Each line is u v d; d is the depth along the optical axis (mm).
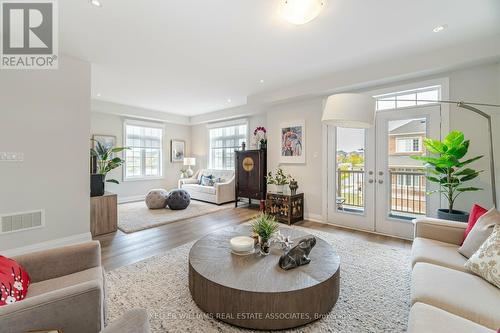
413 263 1769
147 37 2551
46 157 2816
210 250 2066
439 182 2764
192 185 6453
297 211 4340
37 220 2756
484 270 1392
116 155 6051
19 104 2635
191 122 7430
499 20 2256
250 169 5344
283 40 2631
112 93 4801
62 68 2928
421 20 2248
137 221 4145
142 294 1940
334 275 1718
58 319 986
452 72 2984
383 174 3568
